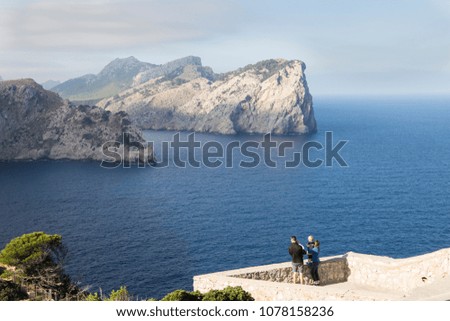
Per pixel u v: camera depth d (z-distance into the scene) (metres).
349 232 119.75
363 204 151.88
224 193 180.38
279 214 143.00
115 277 90.25
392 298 19.84
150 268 95.12
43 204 169.38
